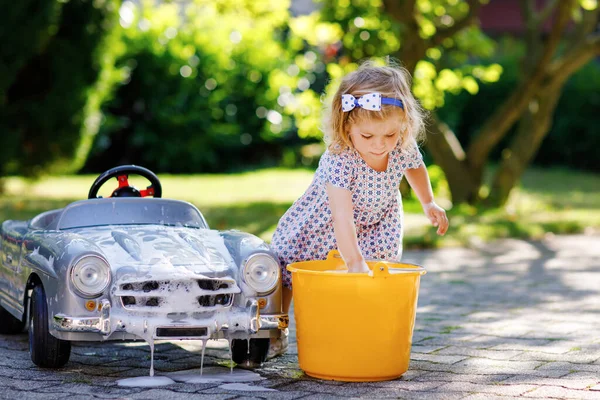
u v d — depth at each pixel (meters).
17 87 13.84
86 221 4.90
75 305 4.07
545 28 24.25
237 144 21.59
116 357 4.83
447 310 6.30
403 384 4.09
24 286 4.74
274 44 21.22
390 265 4.49
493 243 10.64
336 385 4.09
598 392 3.92
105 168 20.75
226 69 21.05
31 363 4.65
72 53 13.95
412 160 4.41
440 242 10.16
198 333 4.12
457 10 13.65
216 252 4.46
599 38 13.12
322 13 12.98
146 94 20.25
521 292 7.14
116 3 14.41
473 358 4.71
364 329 4.06
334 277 4.05
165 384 4.12
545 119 13.92
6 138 13.67
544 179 20.53
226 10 14.59
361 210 4.39
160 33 20.25
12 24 12.88
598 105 22.53
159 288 4.09
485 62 22.81
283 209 13.20
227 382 4.16
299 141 23.31
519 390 3.96
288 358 4.79
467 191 13.85
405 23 12.46
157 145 20.67
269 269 4.31
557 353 4.83
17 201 13.76
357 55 13.04
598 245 10.55
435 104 13.88
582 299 6.80
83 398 3.82
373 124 4.03
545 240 11.05
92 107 14.73
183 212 5.10
